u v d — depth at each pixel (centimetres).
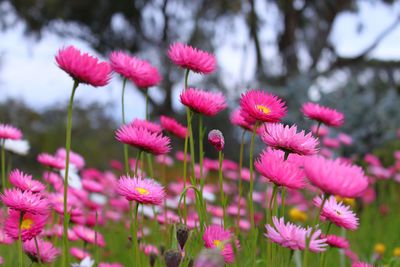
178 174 473
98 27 1512
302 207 395
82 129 1313
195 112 152
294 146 114
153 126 169
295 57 1391
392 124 745
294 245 102
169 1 1518
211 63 161
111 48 1538
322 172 88
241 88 1170
